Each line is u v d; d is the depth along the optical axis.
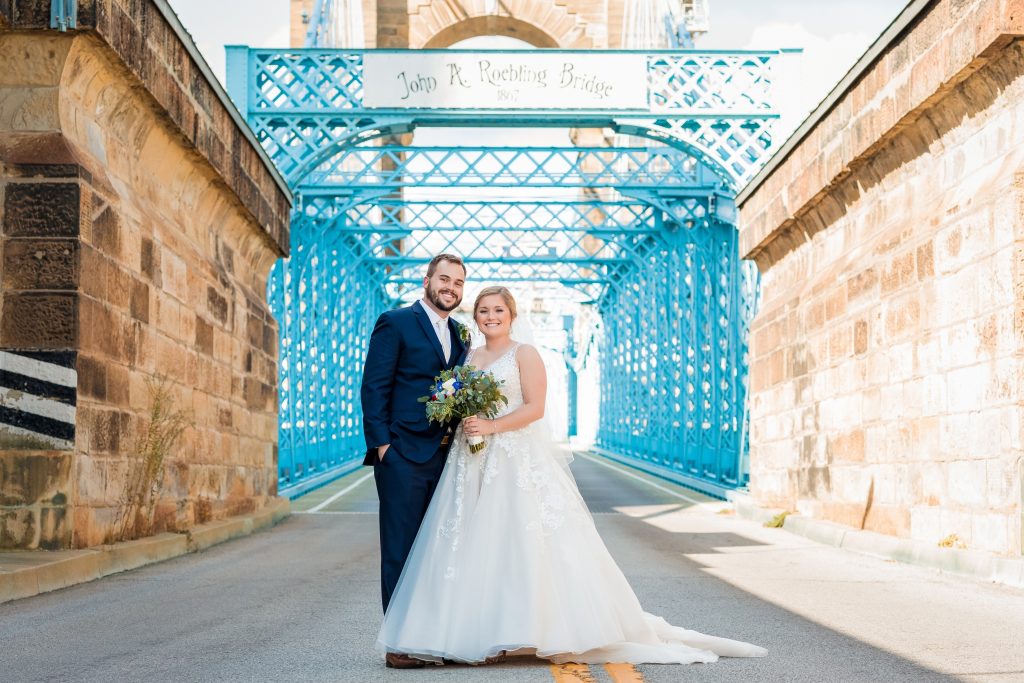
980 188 10.52
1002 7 9.70
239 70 22.89
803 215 16.81
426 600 5.84
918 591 9.21
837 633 6.97
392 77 22.88
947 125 11.67
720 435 28.42
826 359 15.43
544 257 43.41
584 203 36.66
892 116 12.48
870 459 13.52
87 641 6.74
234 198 16.14
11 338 10.09
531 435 6.09
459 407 5.98
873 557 12.38
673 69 23.31
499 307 6.32
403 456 6.16
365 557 12.62
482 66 22.92
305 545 14.30
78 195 10.24
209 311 15.28
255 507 18.20
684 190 30.56
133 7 11.19
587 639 5.77
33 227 10.20
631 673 5.53
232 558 12.44
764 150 23.53
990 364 10.12
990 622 7.47
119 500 11.38
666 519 19.00
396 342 6.29
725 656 6.13
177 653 6.27
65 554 9.87
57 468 10.02
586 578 5.91
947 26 10.90
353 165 36.38
